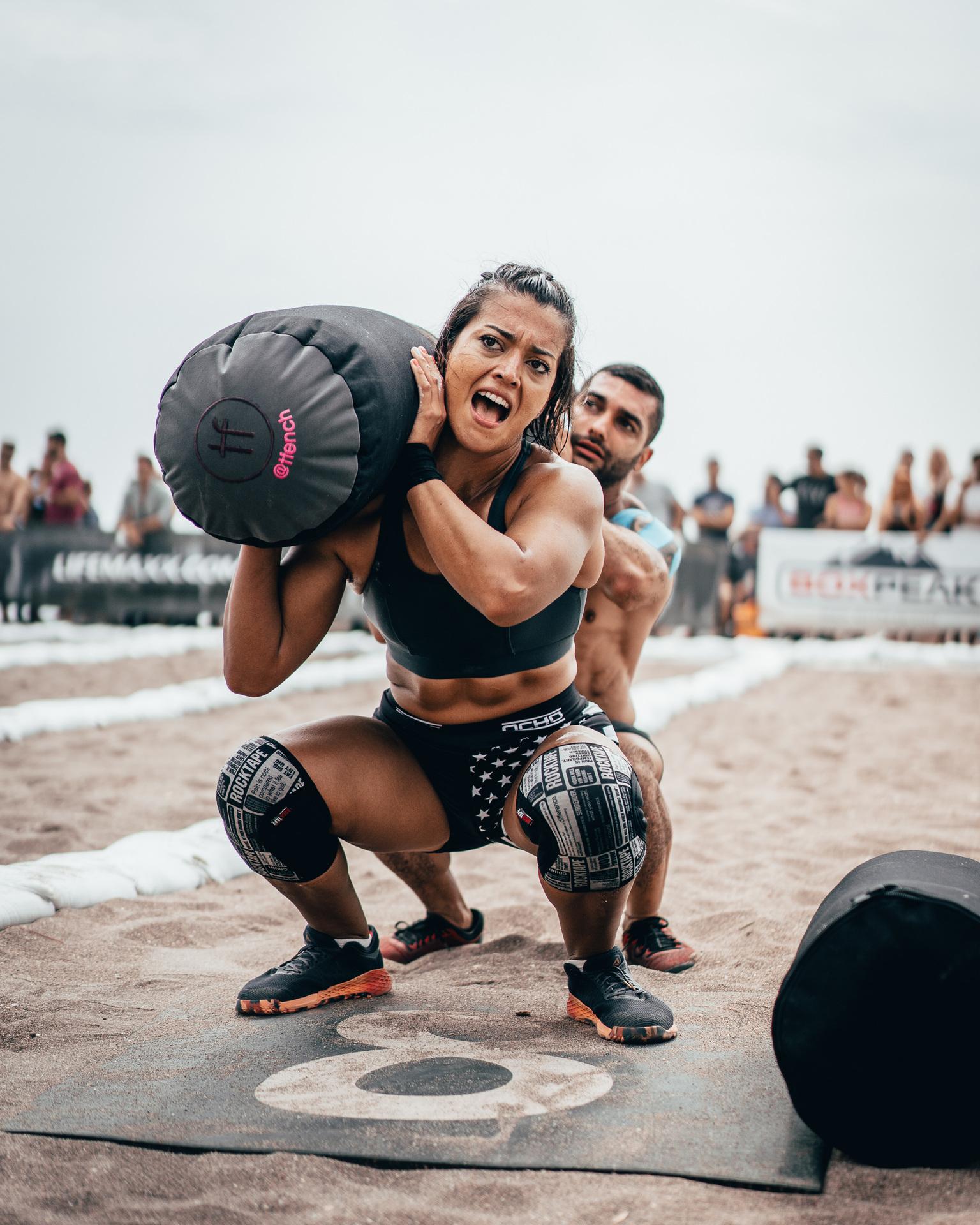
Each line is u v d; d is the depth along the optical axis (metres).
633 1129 2.07
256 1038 2.53
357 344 2.29
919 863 2.22
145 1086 2.28
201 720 7.89
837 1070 1.96
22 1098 2.25
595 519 2.53
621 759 2.51
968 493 12.41
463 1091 2.24
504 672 2.59
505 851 4.59
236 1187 1.90
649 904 3.17
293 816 2.55
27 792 5.32
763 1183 1.88
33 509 14.20
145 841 4.16
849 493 12.84
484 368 2.42
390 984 2.87
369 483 2.29
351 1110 2.16
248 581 2.48
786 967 3.09
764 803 5.43
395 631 2.60
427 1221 1.76
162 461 2.32
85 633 13.16
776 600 12.91
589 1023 2.60
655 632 13.34
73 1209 1.83
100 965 3.14
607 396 3.25
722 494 13.24
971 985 1.92
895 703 8.85
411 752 2.74
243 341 2.28
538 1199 1.84
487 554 2.33
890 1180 1.94
